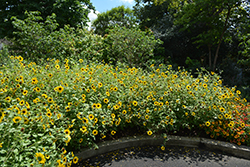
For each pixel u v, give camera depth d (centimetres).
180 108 385
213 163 305
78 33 793
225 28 1248
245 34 1195
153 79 444
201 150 347
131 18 982
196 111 368
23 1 1155
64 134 236
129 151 322
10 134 208
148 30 974
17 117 205
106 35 926
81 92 329
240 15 1257
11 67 421
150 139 349
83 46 716
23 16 1047
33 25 679
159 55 1312
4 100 262
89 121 276
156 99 390
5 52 600
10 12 1119
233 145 350
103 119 302
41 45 660
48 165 197
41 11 1110
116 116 347
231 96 449
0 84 313
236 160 321
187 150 343
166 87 409
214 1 1170
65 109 283
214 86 468
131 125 365
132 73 464
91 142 305
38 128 236
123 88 403
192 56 1505
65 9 1111
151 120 359
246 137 355
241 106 439
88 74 408
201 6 1220
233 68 1313
